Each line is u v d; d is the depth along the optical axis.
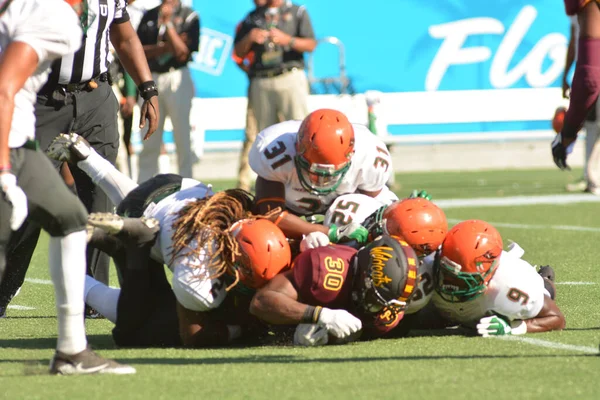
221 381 12.91
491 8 64.25
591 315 18.20
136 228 15.51
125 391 12.38
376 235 16.02
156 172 36.03
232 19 59.19
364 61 62.00
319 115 16.30
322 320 14.85
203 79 59.16
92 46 18.45
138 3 34.41
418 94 63.41
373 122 48.06
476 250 15.27
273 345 15.98
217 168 60.47
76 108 18.64
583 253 27.31
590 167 46.56
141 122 20.30
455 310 16.34
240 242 15.09
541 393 12.03
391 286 14.75
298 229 16.38
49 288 22.89
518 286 16.00
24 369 13.84
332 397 11.95
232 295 15.70
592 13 15.39
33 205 12.61
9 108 11.82
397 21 62.44
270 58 37.16
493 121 65.25
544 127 66.06
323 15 61.00
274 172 16.84
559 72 65.69
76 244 13.03
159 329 16.02
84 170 18.30
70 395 12.18
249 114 38.59
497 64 64.69
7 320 18.73
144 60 20.27
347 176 17.28
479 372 13.25
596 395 11.91
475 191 49.03
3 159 11.79
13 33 12.14
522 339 15.83
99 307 16.56
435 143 66.38
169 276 24.03
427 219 15.33
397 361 14.12
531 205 41.56
